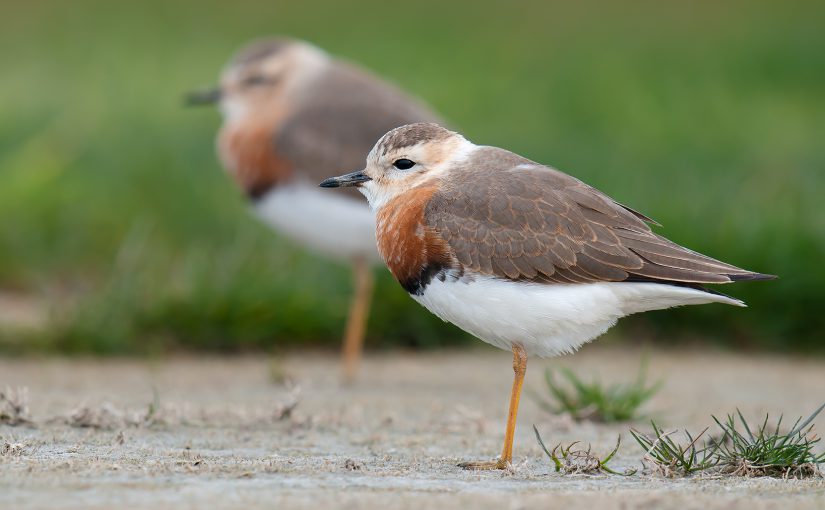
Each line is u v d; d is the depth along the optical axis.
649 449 8.92
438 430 10.65
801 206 16.20
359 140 14.11
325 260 16.06
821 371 13.95
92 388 12.44
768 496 7.64
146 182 19.05
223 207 18.39
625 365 14.21
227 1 31.23
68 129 21.36
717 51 27.34
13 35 28.36
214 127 22.08
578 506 7.18
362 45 27.31
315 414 11.20
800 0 31.19
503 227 9.25
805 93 24.73
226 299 14.84
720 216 15.90
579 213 9.30
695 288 9.05
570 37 28.73
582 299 9.07
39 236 17.73
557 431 10.75
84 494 7.29
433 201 9.50
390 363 14.48
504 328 9.23
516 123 22.08
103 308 14.69
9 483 7.54
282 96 14.84
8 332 14.38
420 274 9.45
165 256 16.89
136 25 29.11
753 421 11.26
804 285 14.84
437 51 27.05
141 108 22.94
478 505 7.20
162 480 7.78
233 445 9.66
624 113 22.91
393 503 7.24
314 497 7.38
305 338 15.06
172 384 12.84
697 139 21.42
